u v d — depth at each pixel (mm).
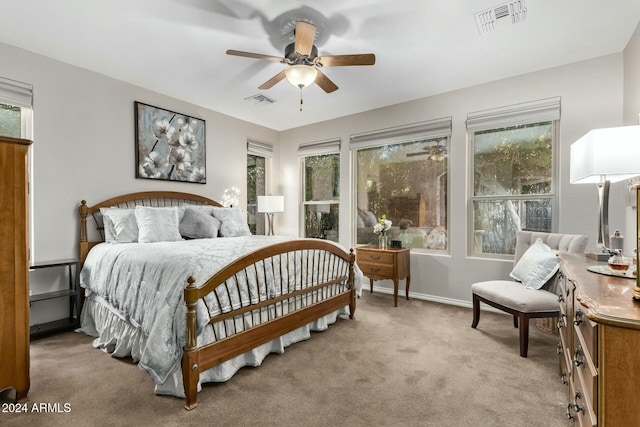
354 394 1833
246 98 3895
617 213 2744
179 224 3342
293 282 2496
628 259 1603
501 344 2521
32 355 2342
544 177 3188
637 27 2367
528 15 2230
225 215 3787
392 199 4250
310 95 3791
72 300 2949
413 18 2270
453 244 3650
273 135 5340
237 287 2072
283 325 2354
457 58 2877
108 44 2660
